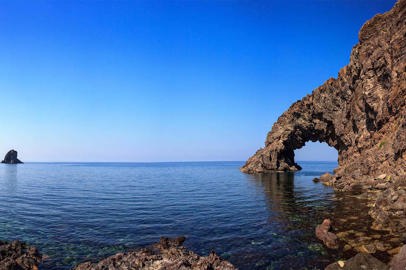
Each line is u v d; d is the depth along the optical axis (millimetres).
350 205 30062
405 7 42250
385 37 46188
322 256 16625
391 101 42281
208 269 13852
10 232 23281
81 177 96438
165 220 27250
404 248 12766
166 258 15641
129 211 31953
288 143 92250
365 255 13805
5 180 80125
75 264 16719
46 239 21328
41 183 70688
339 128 64688
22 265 16062
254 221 26141
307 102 81375
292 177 78125
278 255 17266
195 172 133000
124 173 127312
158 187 59875
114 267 14523
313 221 24781
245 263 16359
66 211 32156
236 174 100562
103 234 22578
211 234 22219
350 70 57344
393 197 22953
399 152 36750
